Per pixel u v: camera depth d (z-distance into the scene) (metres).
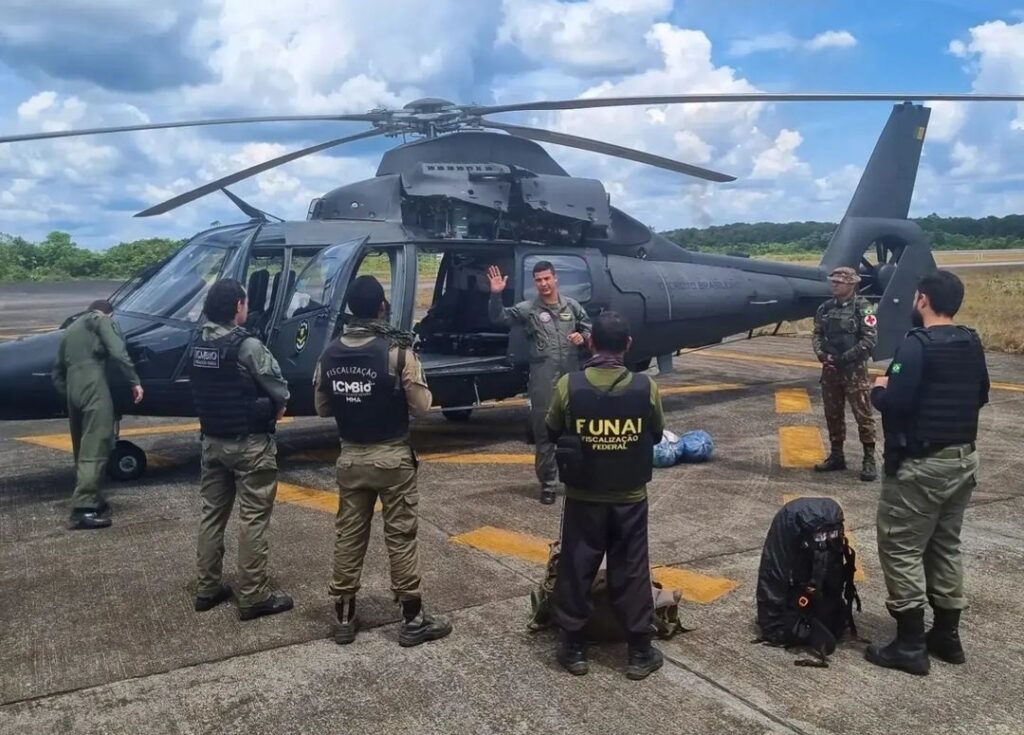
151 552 5.47
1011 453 8.01
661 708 3.50
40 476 7.62
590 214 8.83
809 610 3.95
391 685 3.71
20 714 3.50
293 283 7.25
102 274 56.47
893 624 4.30
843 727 3.35
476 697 3.61
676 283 9.66
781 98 7.83
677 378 13.19
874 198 11.52
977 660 3.91
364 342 3.94
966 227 119.06
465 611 4.50
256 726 3.40
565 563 3.78
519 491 6.88
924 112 11.70
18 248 57.25
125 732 3.36
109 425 6.10
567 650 3.81
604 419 3.62
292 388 7.21
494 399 8.59
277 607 4.46
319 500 6.64
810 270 11.29
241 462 4.28
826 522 3.93
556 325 6.32
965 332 3.64
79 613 4.51
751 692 3.63
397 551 4.02
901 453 3.65
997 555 5.30
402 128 8.91
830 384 7.21
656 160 8.76
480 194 8.30
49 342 6.77
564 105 8.30
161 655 4.02
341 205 8.38
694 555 5.32
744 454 8.09
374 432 3.94
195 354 4.31
